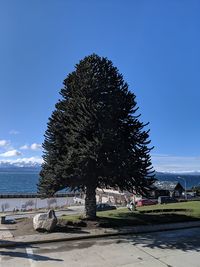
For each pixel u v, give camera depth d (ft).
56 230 68.74
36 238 63.16
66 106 79.41
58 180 76.95
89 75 79.41
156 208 107.65
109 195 253.24
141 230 70.90
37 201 243.19
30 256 53.93
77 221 73.41
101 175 77.00
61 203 255.70
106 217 81.87
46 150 79.87
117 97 78.38
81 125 74.64
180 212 95.66
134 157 76.18
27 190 490.90
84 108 75.20
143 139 79.36
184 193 286.87
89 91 78.18
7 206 231.09
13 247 59.06
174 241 63.77
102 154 74.18
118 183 78.64
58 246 59.82
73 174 74.95
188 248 58.95
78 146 75.97
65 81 82.43
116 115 78.23
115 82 81.05
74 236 64.59
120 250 57.57
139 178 77.15
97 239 64.85
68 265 49.93
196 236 67.92
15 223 79.97
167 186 296.92
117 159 73.56
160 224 77.61
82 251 56.85
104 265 50.19
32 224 73.87
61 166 74.54
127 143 78.18
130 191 80.38
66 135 76.69
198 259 53.11
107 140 72.59
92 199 78.48
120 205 218.79
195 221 82.64
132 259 52.95
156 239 65.31
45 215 69.41
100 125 74.95
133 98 81.20
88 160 74.18
